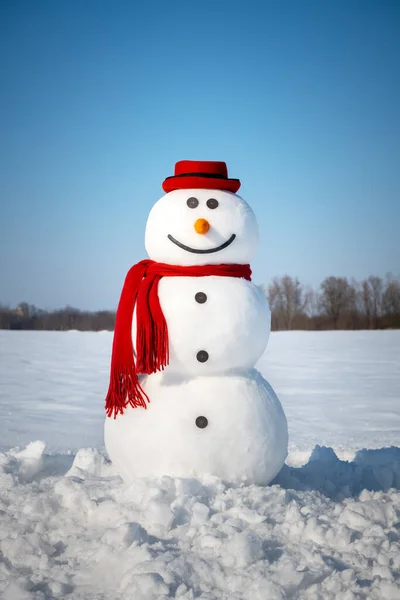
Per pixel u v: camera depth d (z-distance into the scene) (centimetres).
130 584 289
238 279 407
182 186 418
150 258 431
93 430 820
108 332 4356
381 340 3131
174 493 362
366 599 287
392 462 514
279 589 284
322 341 3047
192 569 302
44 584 301
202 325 388
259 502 366
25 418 898
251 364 414
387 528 355
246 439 389
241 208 416
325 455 524
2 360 1888
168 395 393
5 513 369
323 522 356
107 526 351
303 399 1115
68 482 387
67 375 1484
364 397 1139
